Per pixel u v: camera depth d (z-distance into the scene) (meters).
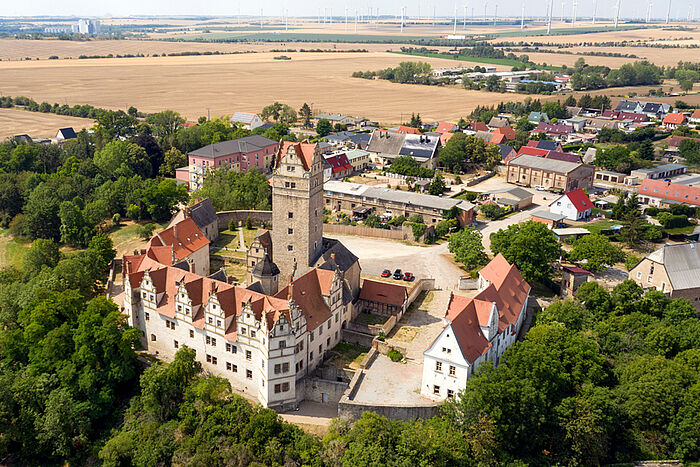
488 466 103.56
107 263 181.00
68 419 120.69
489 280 152.62
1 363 136.12
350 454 103.06
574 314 139.62
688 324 138.12
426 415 114.25
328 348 136.75
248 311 119.06
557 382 114.94
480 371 113.50
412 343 139.88
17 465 122.06
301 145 146.62
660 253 159.00
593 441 108.06
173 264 144.12
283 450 108.25
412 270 184.62
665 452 112.56
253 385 123.44
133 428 120.12
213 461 107.06
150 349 139.38
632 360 126.62
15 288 156.62
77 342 126.75
